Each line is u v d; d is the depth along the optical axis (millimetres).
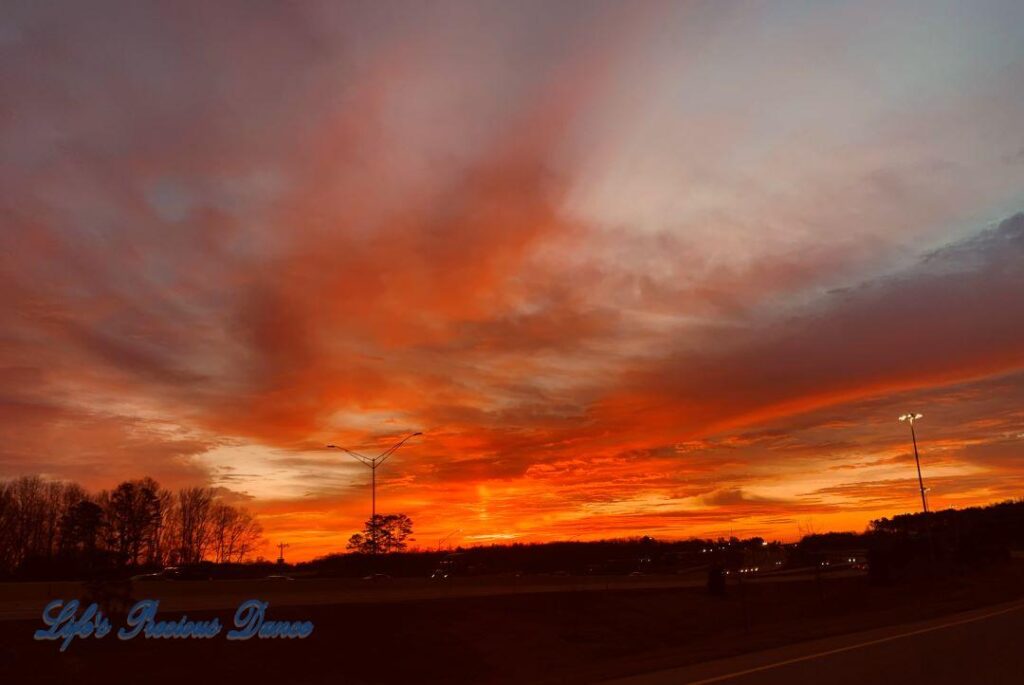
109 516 106688
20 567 86062
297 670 32219
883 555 77125
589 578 71000
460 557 110812
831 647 19797
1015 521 147750
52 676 26391
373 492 60312
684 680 14836
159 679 28094
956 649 18297
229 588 44406
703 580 83125
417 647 38156
